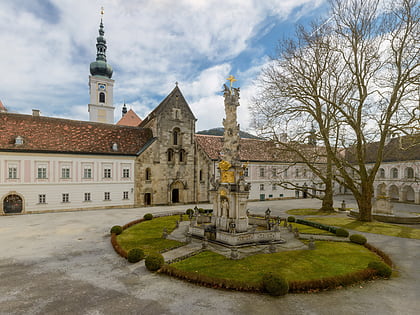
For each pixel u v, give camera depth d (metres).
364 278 13.41
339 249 19.05
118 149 44.59
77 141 42.03
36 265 15.94
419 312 10.38
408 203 54.44
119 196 43.88
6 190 35.72
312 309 10.62
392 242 21.47
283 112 32.62
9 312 10.47
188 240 20.77
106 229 26.50
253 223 26.86
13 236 23.42
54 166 38.84
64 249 19.36
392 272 14.80
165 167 48.28
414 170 53.56
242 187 20.78
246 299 11.44
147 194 47.25
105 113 79.25
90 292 12.24
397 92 27.70
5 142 36.22
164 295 11.88
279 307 10.77
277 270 14.54
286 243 20.67
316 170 37.59
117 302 11.27
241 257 16.84
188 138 50.88
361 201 31.25
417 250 19.20
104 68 78.94
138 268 15.34
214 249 18.77
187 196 50.28
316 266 15.25
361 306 10.87
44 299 11.57
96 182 41.97
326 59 31.97
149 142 47.31
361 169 30.62
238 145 22.44
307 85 33.41
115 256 17.66
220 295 11.80
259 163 58.94
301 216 35.25
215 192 22.67
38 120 41.72
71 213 37.50
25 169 36.91
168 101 48.94
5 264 16.12
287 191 62.97
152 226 27.61
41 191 37.91
